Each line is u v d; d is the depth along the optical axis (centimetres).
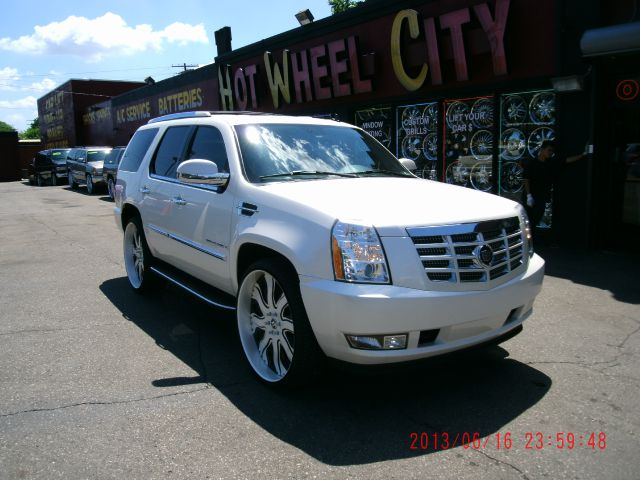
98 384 391
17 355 446
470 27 967
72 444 312
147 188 578
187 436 321
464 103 1037
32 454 302
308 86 1359
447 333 333
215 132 485
